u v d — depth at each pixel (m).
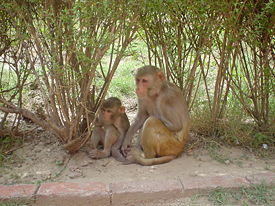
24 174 2.48
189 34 2.70
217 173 2.51
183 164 2.62
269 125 2.94
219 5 2.49
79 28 2.38
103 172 2.54
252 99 2.94
